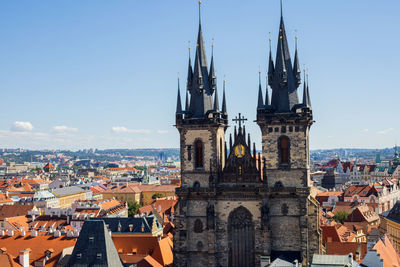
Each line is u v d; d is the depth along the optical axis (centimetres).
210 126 12150
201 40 12638
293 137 11800
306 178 11725
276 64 12169
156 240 15200
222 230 11975
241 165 11994
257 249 11712
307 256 11531
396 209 18288
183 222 12106
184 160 12306
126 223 16688
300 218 11556
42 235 14875
